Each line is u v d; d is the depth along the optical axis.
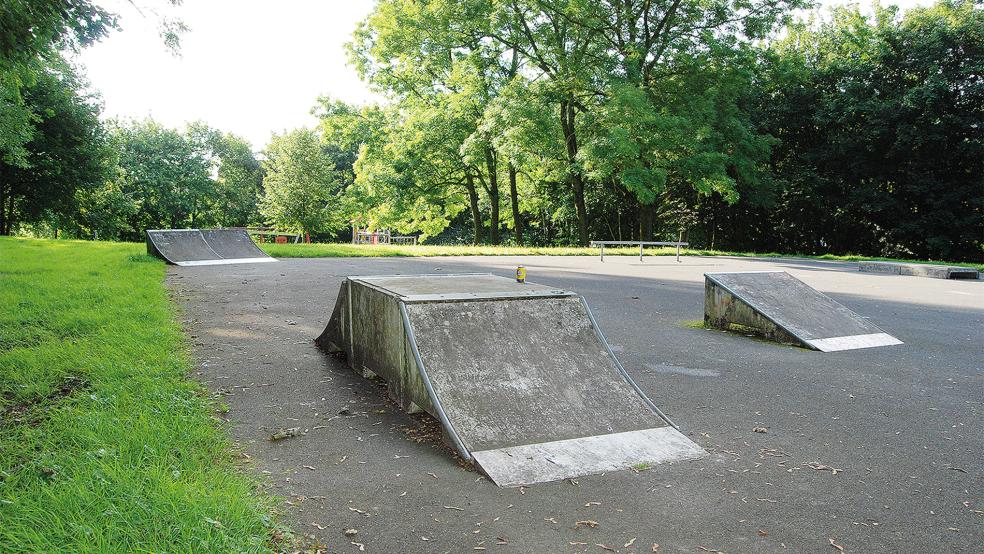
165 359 5.34
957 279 15.89
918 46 30.70
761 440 4.17
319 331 7.27
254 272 13.55
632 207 38.34
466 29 29.67
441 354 4.25
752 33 27.11
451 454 3.74
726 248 39.47
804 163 35.31
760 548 2.77
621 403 4.32
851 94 31.97
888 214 33.44
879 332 7.80
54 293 8.52
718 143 27.23
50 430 3.55
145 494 2.75
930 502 3.28
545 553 2.67
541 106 27.03
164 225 57.88
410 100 33.66
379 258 19.42
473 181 37.41
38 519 2.49
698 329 8.19
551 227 51.00
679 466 3.69
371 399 4.78
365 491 3.23
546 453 3.68
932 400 5.16
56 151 35.41
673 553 2.70
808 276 16.03
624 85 24.59
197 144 61.19
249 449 3.75
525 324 4.66
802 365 6.33
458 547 2.70
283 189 45.72
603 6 26.81
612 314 9.14
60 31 8.04
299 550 2.62
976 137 30.36
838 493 3.36
